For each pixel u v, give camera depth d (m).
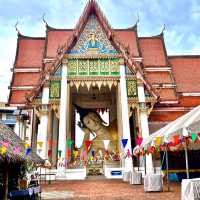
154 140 11.91
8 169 9.05
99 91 28.81
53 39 30.00
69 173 21.88
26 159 9.05
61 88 23.67
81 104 29.31
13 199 8.38
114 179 21.61
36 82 27.38
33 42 30.95
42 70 26.47
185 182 6.97
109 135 27.83
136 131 24.66
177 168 21.12
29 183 10.15
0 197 8.50
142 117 23.80
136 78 24.77
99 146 27.17
